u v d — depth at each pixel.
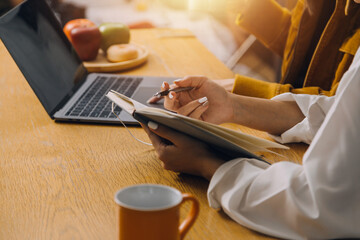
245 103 0.99
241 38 3.53
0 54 1.83
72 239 0.60
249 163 0.70
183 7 2.29
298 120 0.99
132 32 2.13
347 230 0.57
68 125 1.06
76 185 0.77
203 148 0.77
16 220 0.65
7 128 1.05
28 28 1.19
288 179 0.61
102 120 1.05
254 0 1.61
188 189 0.75
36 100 1.27
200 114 0.90
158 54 1.74
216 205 0.68
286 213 0.60
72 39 1.53
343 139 0.59
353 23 1.14
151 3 5.43
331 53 1.21
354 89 0.60
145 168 0.83
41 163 0.85
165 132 0.75
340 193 0.57
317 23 1.30
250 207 0.63
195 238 0.60
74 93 1.25
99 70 1.51
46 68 1.17
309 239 0.59
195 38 2.02
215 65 1.60
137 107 0.75
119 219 0.46
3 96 1.31
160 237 0.46
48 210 0.68
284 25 1.64
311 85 1.26
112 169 0.83
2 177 0.79
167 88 0.94
